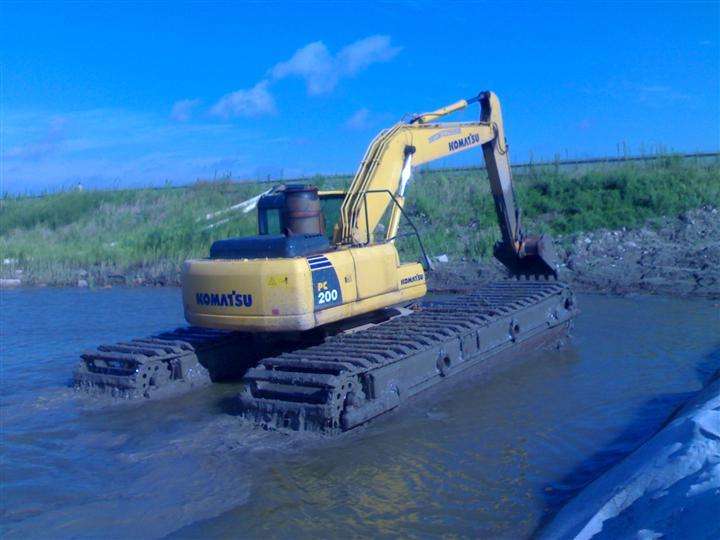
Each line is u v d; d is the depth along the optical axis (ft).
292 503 20.75
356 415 24.85
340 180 92.02
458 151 38.65
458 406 28.71
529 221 69.21
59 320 51.85
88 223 101.76
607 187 71.10
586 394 29.43
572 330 40.73
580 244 62.34
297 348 33.37
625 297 48.60
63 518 20.24
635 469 18.31
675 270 53.01
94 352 32.71
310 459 23.77
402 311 35.32
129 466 23.81
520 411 27.78
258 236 30.35
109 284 72.18
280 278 28.07
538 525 18.80
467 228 71.51
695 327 39.45
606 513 16.81
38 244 92.48
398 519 19.52
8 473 23.61
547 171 77.56
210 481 22.41
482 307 34.88
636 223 64.54
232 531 19.22
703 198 65.67
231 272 29.17
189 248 80.23
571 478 21.58
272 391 26.63
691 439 17.74
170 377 32.04
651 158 77.82
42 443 26.35
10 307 58.95
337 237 32.40
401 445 24.80
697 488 14.98
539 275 42.32
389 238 34.40
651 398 28.43
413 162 35.94
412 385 27.66
